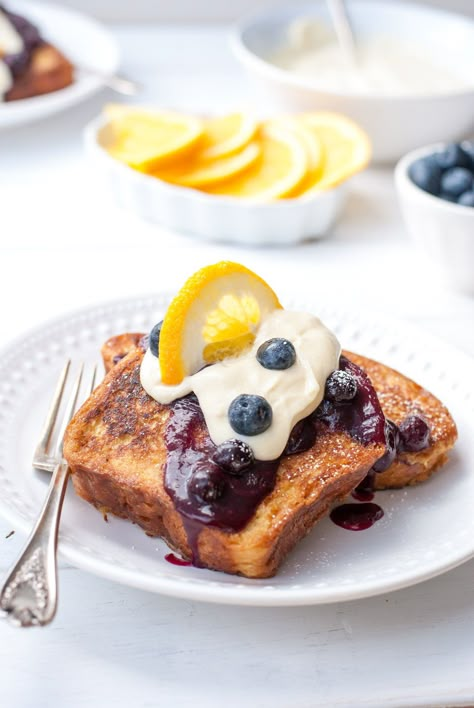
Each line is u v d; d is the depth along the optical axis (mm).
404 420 500
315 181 745
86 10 1145
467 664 446
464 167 685
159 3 1149
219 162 770
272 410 466
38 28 919
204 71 1021
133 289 680
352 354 561
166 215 746
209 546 451
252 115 806
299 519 463
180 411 477
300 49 917
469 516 485
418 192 665
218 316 482
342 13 886
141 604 465
